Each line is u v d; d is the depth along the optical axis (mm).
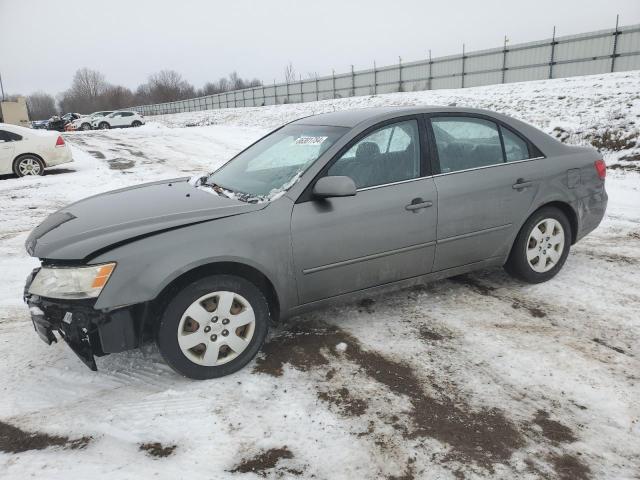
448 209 3498
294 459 2223
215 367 2857
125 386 2838
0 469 2195
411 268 3477
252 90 47844
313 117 4086
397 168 3381
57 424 2508
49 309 2611
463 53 29094
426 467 2150
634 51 21766
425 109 3604
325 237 3074
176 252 2660
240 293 2859
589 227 4316
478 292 4035
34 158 11125
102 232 2742
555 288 4074
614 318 3518
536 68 25688
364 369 2941
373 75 35094
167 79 97000
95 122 35500
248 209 2926
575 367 2902
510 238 3861
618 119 12141
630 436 2320
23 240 6012
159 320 2693
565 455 2207
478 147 3742
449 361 3006
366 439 2336
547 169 3959
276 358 3092
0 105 34531
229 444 2328
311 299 3178
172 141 19016
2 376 2977
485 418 2467
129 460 2236
